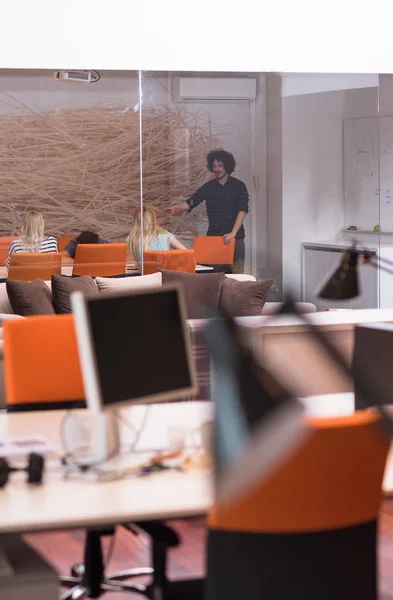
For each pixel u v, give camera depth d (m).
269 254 8.38
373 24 8.44
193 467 2.86
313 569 2.24
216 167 8.20
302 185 8.39
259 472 2.04
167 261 8.11
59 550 4.44
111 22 7.85
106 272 7.98
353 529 2.28
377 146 8.47
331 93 8.40
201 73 8.09
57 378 3.99
